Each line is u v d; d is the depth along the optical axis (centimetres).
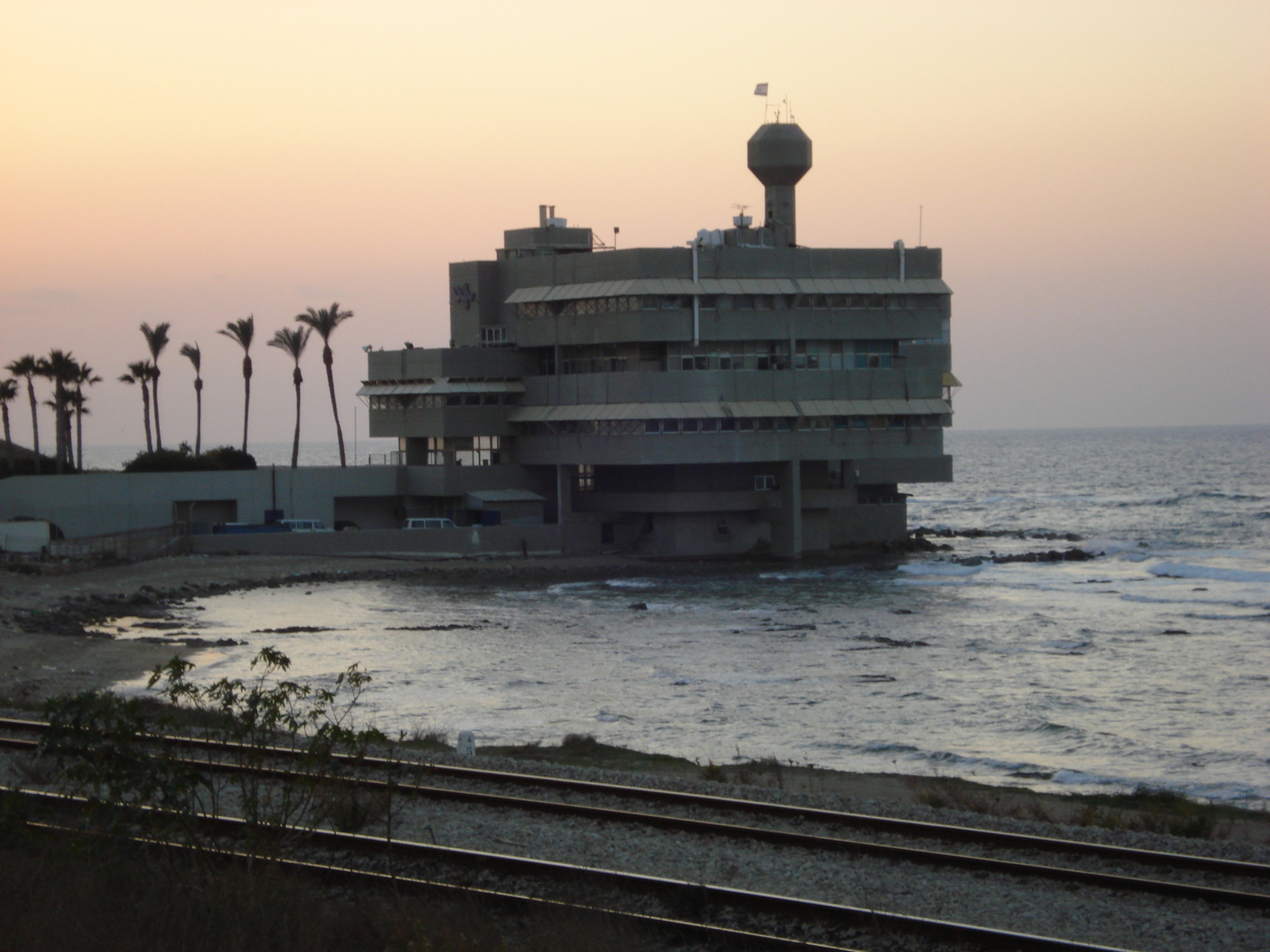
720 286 12800
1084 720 6206
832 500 13638
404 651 8069
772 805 3200
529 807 3161
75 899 2252
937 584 11950
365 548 12731
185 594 10469
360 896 2486
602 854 2820
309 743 3803
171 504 12675
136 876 2367
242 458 14612
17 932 2128
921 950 2284
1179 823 3516
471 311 14012
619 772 3888
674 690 6806
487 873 2639
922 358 14262
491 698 6500
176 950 2133
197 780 2611
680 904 2453
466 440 13712
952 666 7700
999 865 2702
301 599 10569
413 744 4428
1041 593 11450
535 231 14112
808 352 13250
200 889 2320
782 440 13062
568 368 13512
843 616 9900
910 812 3300
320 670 7281
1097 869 2778
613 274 12900
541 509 13562
